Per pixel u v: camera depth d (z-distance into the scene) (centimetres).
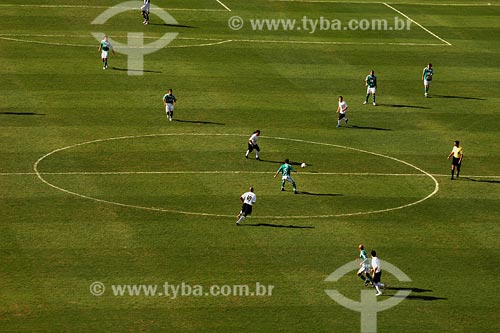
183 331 6962
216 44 13200
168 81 11900
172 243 8181
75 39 13088
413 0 15575
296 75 12319
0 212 8569
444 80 12469
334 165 9950
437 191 9462
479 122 11231
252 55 12912
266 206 8956
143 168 9638
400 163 10088
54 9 14112
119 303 7275
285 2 15038
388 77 12456
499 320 7281
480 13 15112
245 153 10125
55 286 7450
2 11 13900
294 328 7075
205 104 11306
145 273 7694
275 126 10838
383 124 11056
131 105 11162
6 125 10456
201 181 9412
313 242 8319
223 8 14612
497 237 8550
